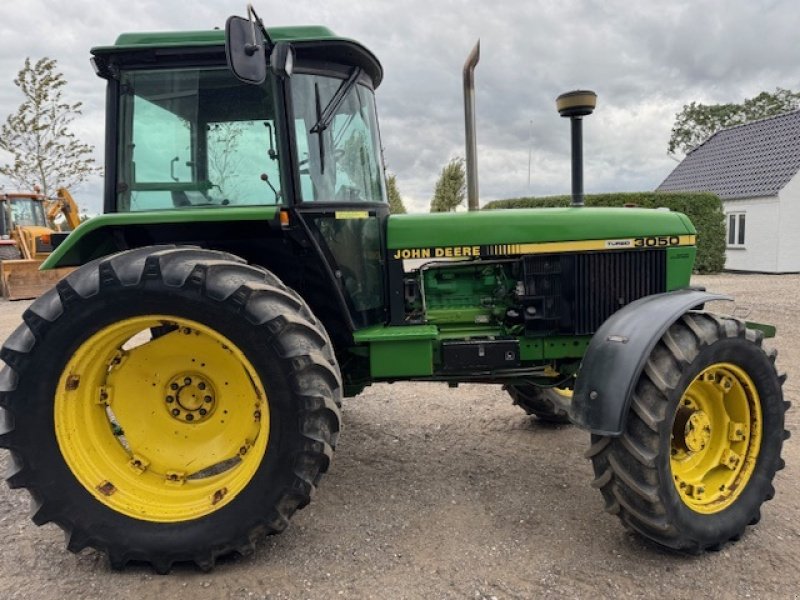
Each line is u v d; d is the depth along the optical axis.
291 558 2.78
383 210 3.57
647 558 2.73
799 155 17.59
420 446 4.15
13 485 2.67
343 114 3.26
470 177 3.63
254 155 3.05
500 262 3.54
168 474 2.90
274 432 2.65
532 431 4.39
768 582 2.54
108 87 3.06
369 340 3.21
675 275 3.52
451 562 2.71
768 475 2.97
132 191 3.10
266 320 2.60
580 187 3.65
